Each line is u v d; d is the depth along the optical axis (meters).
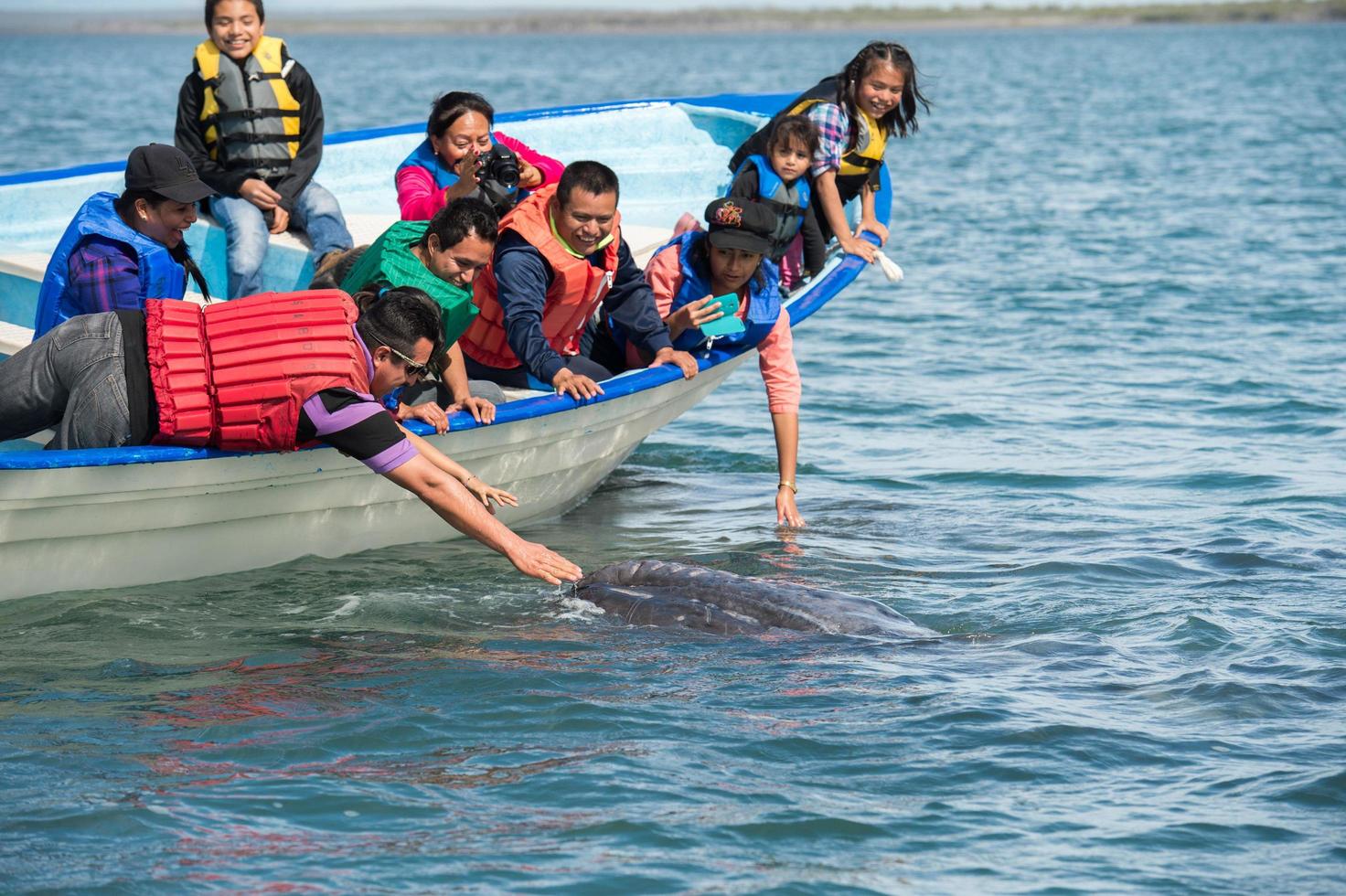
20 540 13.77
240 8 20.12
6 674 12.69
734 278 17.34
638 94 122.44
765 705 12.23
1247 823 10.27
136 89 128.62
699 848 9.95
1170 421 23.45
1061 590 15.34
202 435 13.61
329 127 82.31
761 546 17.09
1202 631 13.91
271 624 14.12
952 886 9.50
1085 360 28.39
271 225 20.56
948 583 15.62
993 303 34.88
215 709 12.03
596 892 9.38
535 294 16.06
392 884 9.43
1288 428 22.86
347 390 13.27
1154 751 11.38
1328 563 16.17
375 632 13.93
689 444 22.73
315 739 11.51
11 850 9.74
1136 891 9.44
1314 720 11.91
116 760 11.08
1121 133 84.44
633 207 25.47
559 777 10.91
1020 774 11.00
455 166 18.83
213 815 10.29
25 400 13.69
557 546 17.19
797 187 18.78
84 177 21.69
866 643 13.59
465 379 15.84
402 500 16.31
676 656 13.30
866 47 20.64
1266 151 71.69
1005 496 19.38
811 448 22.42
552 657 13.27
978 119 96.81
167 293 15.09
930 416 24.25
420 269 15.20
